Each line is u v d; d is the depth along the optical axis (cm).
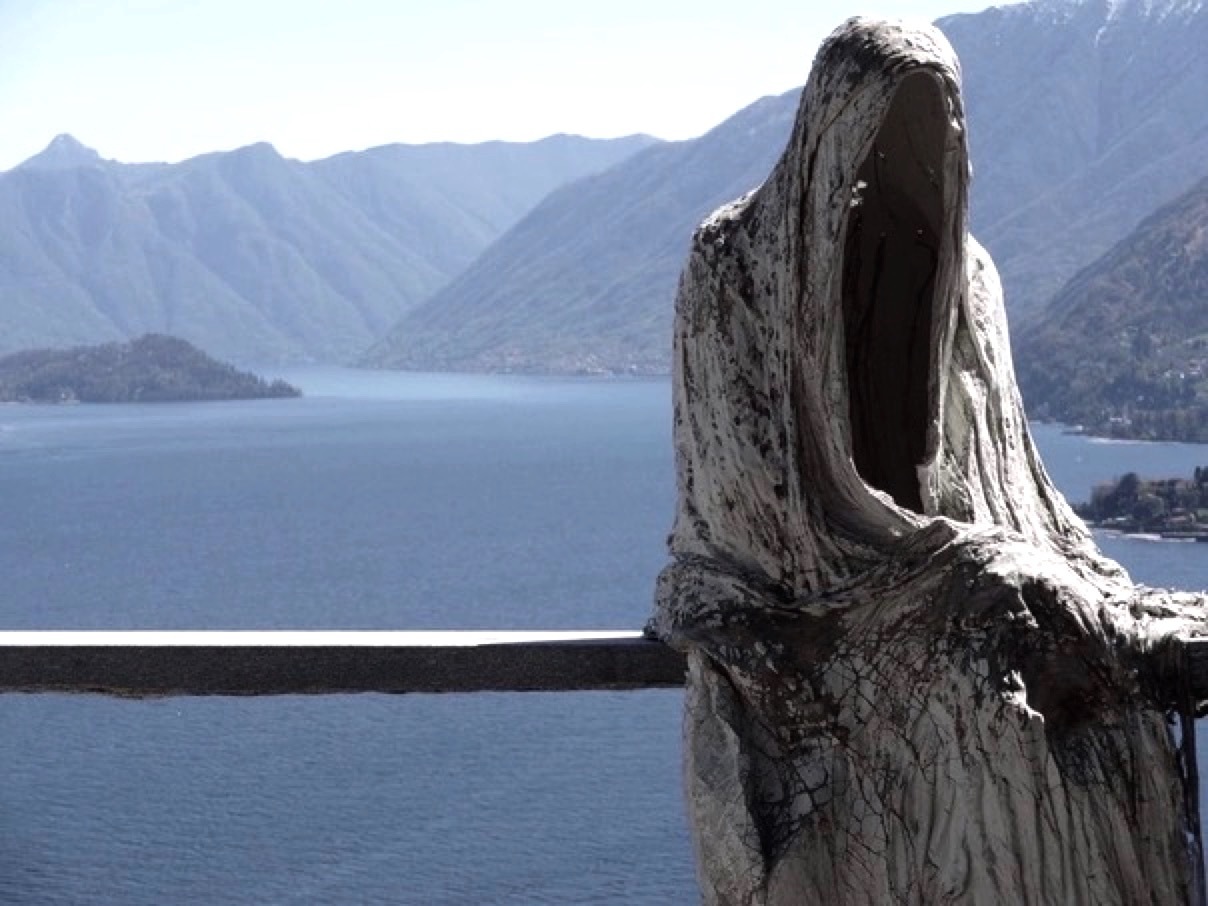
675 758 4753
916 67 458
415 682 513
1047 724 441
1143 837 441
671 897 3578
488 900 3597
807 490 484
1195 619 464
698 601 488
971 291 513
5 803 4456
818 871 459
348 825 4178
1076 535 517
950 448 501
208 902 3638
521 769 4684
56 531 13125
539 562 10369
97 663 518
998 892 435
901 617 454
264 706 5578
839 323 475
